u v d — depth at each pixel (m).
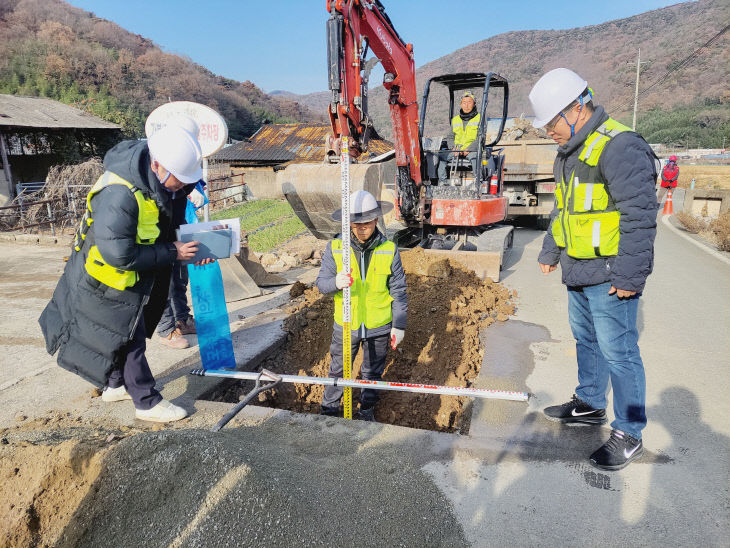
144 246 2.69
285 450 2.72
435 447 2.77
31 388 3.63
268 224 14.30
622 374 2.55
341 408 3.61
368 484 2.41
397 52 6.60
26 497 2.27
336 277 3.15
